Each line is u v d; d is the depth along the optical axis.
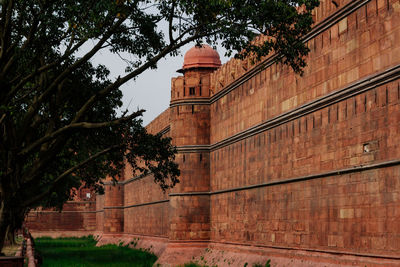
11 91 18.52
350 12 19.52
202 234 33.22
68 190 35.03
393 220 16.89
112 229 59.16
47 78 20.38
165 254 33.66
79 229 79.06
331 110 20.62
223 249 30.64
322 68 21.38
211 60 34.78
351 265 18.64
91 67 23.34
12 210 18.84
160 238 43.62
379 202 17.59
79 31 18.11
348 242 19.16
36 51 19.05
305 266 21.45
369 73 18.41
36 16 18.03
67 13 17.73
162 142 21.56
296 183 23.08
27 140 20.06
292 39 18.30
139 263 36.22
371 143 18.12
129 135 21.39
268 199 25.70
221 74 32.62
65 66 21.58
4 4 18.44
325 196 20.80
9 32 18.16
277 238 24.62
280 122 24.59
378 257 17.45
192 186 33.69
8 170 18.66
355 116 19.08
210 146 33.84
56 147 19.94
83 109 19.06
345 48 19.88
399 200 16.67
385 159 17.38
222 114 32.22
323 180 20.97
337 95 20.00
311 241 21.69
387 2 17.61
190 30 18.22
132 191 55.00
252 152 27.77
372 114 18.12
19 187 19.03
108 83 23.72
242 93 29.30
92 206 79.75
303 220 22.39
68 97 22.88
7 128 18.72
